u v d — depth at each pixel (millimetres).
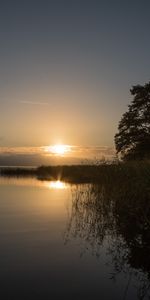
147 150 34375
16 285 6988
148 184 13641
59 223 13648
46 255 9141
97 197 16188
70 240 10844
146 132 36438
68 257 8961
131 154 35250
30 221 14102
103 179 16656
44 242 10547
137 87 37812
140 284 7148
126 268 8156
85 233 11859
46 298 6391
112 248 9953
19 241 10625
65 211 16812
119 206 15086
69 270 7938
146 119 36469
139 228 12695
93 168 17328
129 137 37000
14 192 27359
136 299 6395
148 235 11609
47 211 16875
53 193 26391
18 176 59500
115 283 7184
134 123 36969
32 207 18422
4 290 6734
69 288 6855
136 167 15148
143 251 9602
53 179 48562
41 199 22328
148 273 7836
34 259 8750
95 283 7172
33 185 35625
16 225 13250
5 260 8641
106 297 6469
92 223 13430
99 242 10656
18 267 8102
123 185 15531
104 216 14531
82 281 7270
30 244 10258
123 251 9609
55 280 7285
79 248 9883
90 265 8359
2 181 43312
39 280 7289
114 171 16406
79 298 6410
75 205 17516
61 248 9859
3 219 14617
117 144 37875
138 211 13578
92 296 6508
